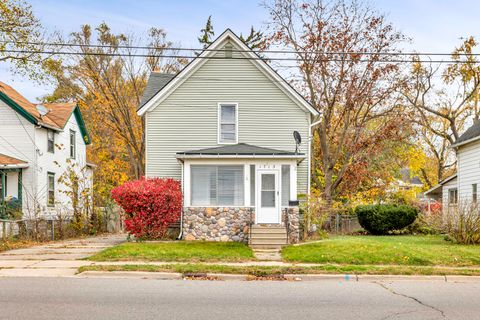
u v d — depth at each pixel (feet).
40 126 93.56
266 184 68.23
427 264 48.29
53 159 100.12
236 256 51.72
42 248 61.46
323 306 31.27
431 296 35.09
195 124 78.28
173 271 43.68
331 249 53.36
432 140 152.97
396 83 103.40
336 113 115.96
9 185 90.84
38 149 92.79
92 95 127.03
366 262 48.75
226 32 78.43
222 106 79.00
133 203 65.00
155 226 65.57
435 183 171.22
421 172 173.37
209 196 68.54
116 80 123.54
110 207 101.76
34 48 80.53
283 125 78.84
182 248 55.47
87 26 119.14
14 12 77.87
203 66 79.05
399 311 30.01
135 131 130.21
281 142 78.74
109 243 68.54
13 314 28.09
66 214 90.84
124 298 32.94
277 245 62.03
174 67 131.95
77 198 93.45
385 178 122.31
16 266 47.26
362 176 116.26
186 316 28.02
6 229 73.46
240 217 67.00
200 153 67.31
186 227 66.69
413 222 89.81
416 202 114.52
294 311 29.71
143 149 126.31
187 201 67.92
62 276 42.52
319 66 100.78
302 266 46.24
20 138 91.91
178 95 78.64
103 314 28.25
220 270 43.93
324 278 42.68
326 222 94.94
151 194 65.21
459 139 93.35
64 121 104.27
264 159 67.97
